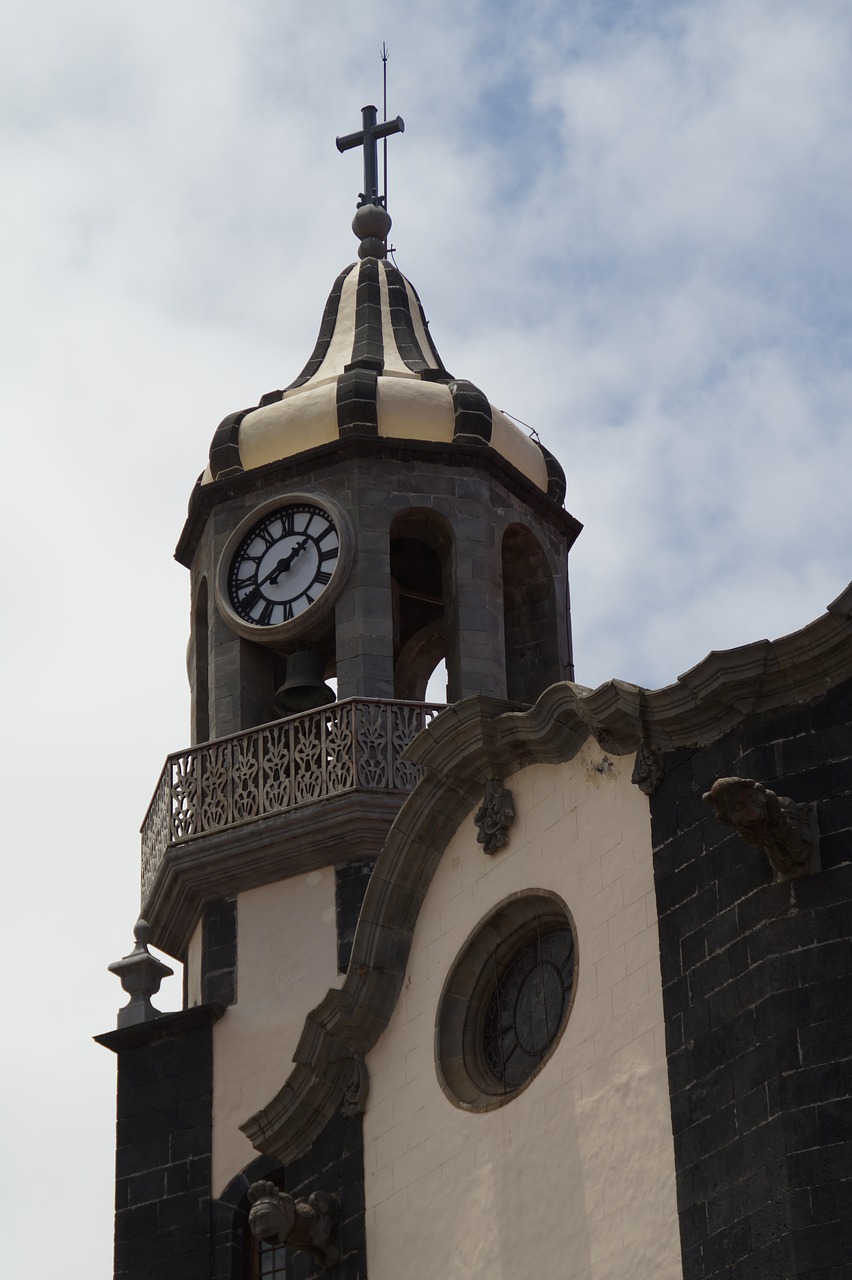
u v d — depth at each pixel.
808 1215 22.39
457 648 34.47
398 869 29.00
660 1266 23.89
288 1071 32.44
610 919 25.89
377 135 40.41
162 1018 33.38
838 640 23.88
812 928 23.31
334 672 37.09
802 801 23.81
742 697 24.50
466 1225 26.58
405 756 28.81
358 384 35.56
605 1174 24.91
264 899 33.66
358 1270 27.92
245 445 35.97
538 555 36.44
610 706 25.97
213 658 35.16
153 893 34.47
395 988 28.89
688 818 25.08
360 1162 28.52
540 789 27.66
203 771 34.25
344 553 34.56
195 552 36.94
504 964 27.89
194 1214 32.28
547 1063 26.14
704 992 24.25
